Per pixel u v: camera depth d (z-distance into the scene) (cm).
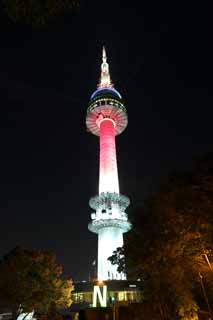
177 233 3744
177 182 3822
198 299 4391
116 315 5291
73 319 6950
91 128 16700
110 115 15925
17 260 6266
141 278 4700
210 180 3431
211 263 3703
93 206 13512
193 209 3519
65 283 6994
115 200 13212
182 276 3959
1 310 6669
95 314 5434
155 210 4147
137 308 5062
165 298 4466
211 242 3512
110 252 12212
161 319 4509
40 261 6544
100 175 14325
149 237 4231
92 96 16988
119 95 16862
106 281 10225
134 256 4391
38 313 7456
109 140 15238
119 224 12756
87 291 10194
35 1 1158
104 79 17638
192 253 3700
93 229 13125
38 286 6209
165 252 3891
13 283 6056
